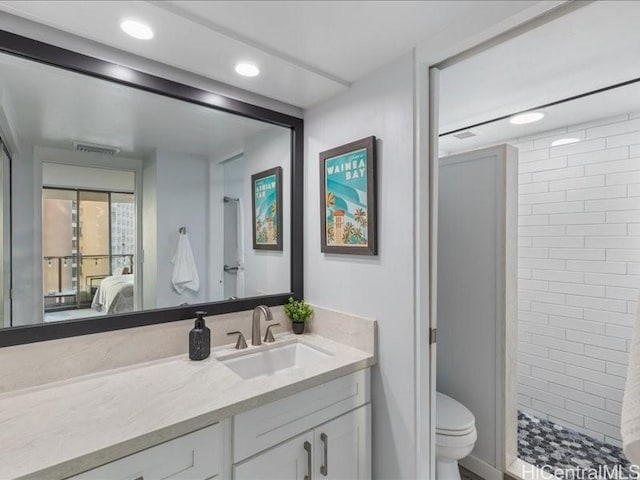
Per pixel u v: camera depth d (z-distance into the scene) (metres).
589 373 2.35
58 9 1.15
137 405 1.14
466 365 2.13
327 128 1.89
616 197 2.24
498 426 1.98
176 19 1.21
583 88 1.82
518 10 1.11
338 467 1.49
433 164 1.50
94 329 1.40
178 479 1.05
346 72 1.64
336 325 1.81
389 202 1.57
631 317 2.18
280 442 1.29
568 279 2.45
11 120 1.36
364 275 1.68
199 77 1.64
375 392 1.63
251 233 1.95
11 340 1.24
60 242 1.46
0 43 1.20
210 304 1.73
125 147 1.60
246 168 1.93
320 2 1.15
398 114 1.52
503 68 1.62
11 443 0.93
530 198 2.63
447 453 1.77
